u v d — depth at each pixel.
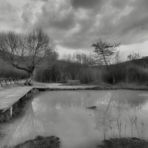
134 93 10.41
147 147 2.53
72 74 22.02
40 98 8.73
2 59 17.98
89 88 13.02
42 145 2.72
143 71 14.40
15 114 4.98
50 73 23.11
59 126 3.95
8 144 2.81
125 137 3.10
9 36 16.98
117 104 6.89
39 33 18.06
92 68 20.11
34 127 3.85
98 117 4.82
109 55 20.25
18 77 24.78
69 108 6.16
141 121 4.34
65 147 2.72
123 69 15.88
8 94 7.26
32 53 17.77
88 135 3.30
